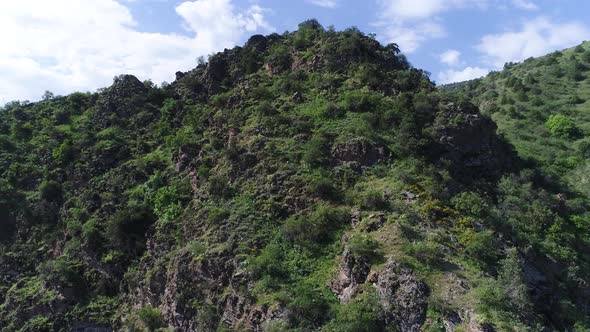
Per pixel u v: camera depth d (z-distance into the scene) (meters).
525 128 81.19
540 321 35.34
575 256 46.66
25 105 85.44
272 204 48.00
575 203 53.69
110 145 69.06
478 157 52.78
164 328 45.69
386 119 53.72
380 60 65.56
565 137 77.12
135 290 51.81
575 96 90.88
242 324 39.12
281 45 72.88
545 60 117.44
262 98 61.38
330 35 69.75
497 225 43.84
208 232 48.47
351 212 44.38
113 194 61.28
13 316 53.72
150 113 74.38
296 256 42.59
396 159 49.41
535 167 61.34
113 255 54.97
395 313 34.19
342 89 59.69
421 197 44.12
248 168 52.66
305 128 54.28
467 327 31.56
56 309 52.94
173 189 57.19
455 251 38.88
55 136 74.75
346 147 50.41
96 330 51.22
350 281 38.09
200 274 45.22
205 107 69.50
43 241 61.16
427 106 54.56
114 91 79.00
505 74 122.06
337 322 35.06
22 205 64.81
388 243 39.25
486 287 34.16
